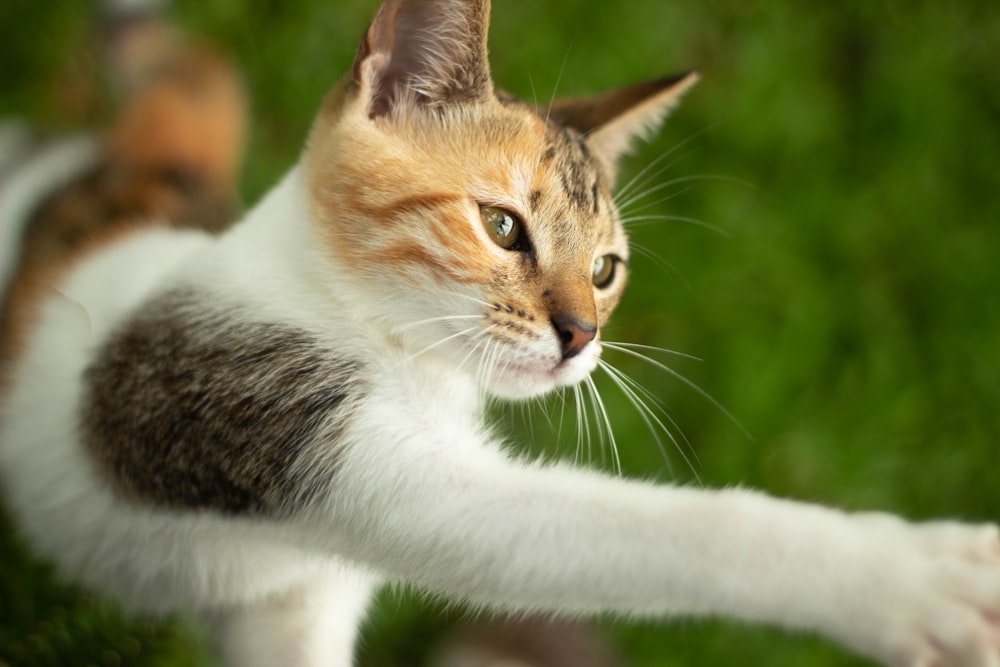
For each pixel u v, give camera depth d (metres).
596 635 0.95
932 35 1.14
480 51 0.80
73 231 0.87
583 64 1.05
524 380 0.80
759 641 0.97
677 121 1.06
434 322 0.79
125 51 0.96
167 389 0.78
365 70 0.79
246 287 0.79
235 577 0.82
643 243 1.02
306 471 0.77
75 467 0.81
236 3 1.02
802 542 0.73
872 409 1.02
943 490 1.02
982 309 1.05
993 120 1.13
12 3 0.99
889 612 0.72
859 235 1.06
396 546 0.76
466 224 0.79
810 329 1.03
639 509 0.75
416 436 0.77
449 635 0.94
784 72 1.10
